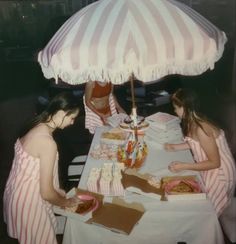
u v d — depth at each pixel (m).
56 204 2.08
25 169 2.19
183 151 2.76
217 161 2.37
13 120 6.37
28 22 8.62
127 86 5.60
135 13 1.98
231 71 7.18
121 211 2.01
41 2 8.40
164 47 1.85
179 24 1.95
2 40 8.77
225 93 7.02
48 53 2.07
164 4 2.07
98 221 1.93
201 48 1.91
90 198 2.12
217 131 2.60
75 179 2.93
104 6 2.12
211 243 1.99
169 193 2.10
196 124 2.39
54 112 2.16
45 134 2.13
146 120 3.06
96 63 1.87
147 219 1.98
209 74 7.59
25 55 8.73
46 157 2.09
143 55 1.82
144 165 2.56
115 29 1.91
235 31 7.55
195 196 2.08
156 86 5.46
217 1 7.70
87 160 2.68
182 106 2.44
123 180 2.29
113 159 2.67
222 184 2.55
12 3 8.58
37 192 2.23
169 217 1.98
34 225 2.27
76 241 1.99
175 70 1.93
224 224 2.99
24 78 8.57
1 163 4.73
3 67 8.75
